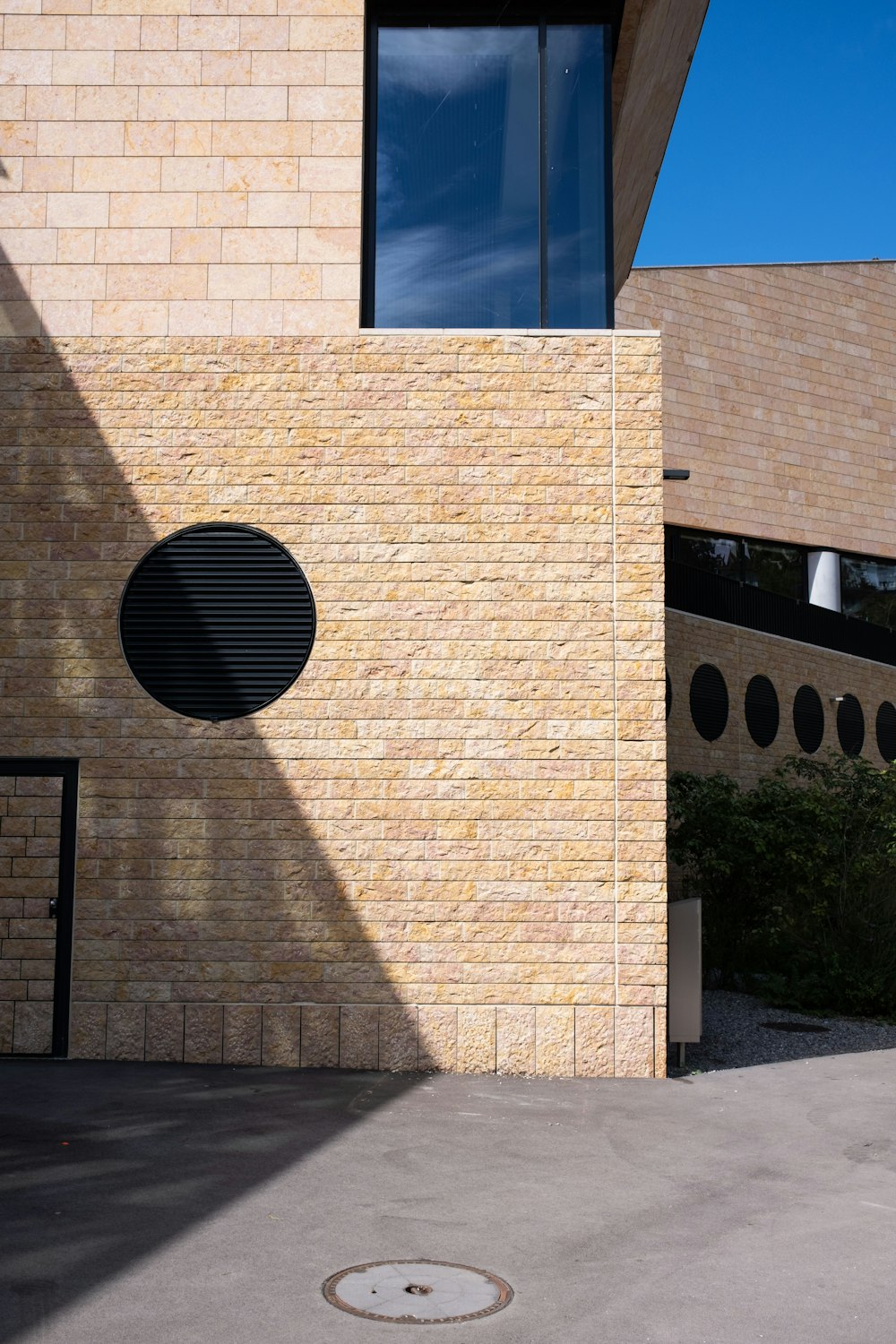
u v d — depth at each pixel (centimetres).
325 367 1069
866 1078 1030
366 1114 841
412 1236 588
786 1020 1341
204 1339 460
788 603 2544
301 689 1038
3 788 1038
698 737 2155
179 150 1090
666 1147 780
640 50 1181
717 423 2975
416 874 1022
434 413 1064
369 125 1129
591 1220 624
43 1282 511
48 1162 692
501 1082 970
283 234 1082
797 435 3088
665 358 2927
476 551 1052
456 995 1012
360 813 1027
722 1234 608
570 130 1130
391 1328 477
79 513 1058
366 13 1139
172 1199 631
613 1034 1009
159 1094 881
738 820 1474
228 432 1063
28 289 1078
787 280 3130
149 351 1072
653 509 1055
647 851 1022
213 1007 1012
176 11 1104
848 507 3138
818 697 2602
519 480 1059
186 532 1055
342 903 1020
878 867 1471
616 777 1030
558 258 1114
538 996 1012
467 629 1044
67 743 1038
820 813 1477
